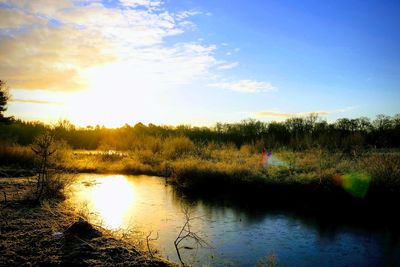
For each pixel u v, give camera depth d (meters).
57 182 12.73
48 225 8.00
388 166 13.47
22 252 6.34
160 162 23.12
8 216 8.73
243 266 7.17
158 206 12.41
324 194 13.24
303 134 29.62
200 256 7.64
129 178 19.09
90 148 39.06
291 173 15.62
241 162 18.59
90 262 6.04
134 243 7.58
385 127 29.17
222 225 10.16
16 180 15.38
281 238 9.12
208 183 15.69
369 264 7.57
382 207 12.02
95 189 15.59
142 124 40.66
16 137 30.72
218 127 36.62
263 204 12.84
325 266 7.39
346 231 9.76
